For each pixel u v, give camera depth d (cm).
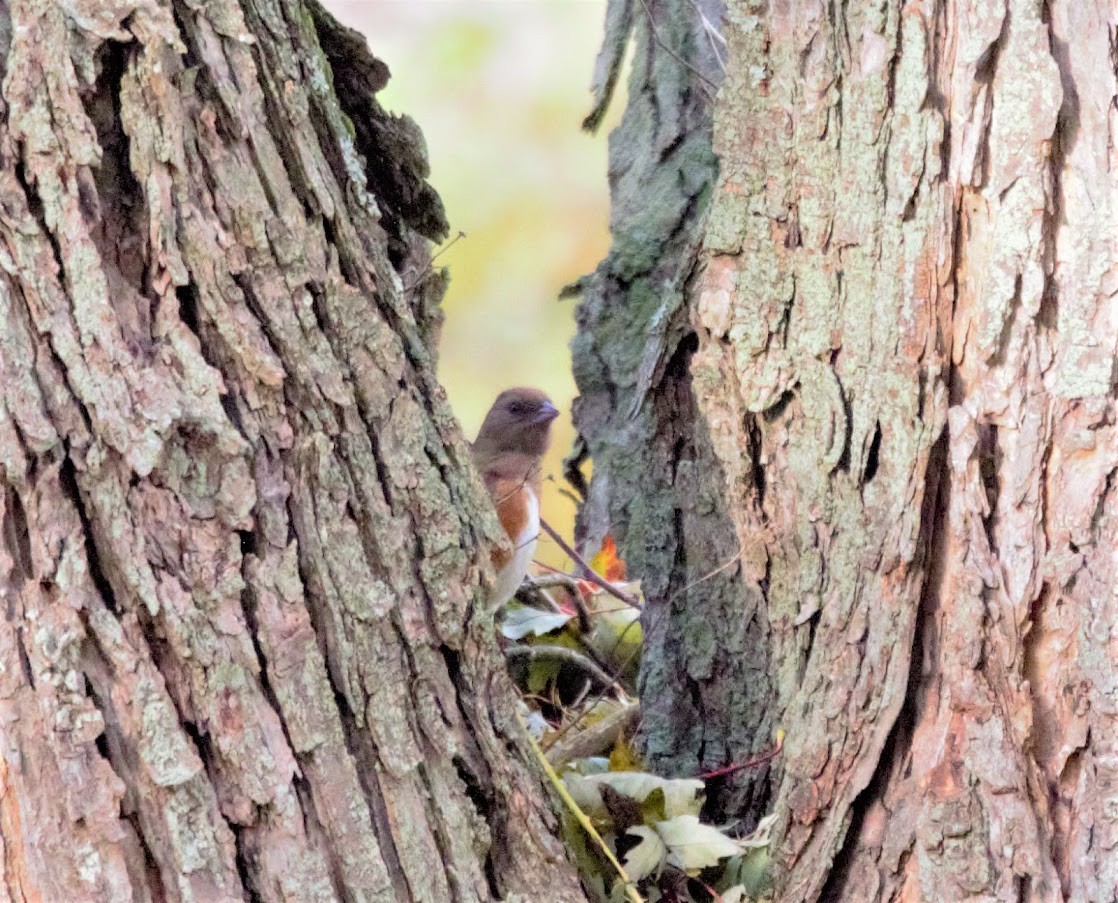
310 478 646
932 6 652
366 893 630
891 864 652
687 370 661
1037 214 651
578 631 673
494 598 670
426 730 649
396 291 652
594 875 654
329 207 649
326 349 649
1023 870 650
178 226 619
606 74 676
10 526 593
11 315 593
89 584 598
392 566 649
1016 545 651
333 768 633
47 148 597
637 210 676
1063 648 651
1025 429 651
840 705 652
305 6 655
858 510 653
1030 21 651
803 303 654
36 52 599
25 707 587
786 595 655
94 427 598
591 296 677
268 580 628
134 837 597
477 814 650
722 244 654
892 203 652
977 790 651
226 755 612
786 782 654
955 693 651
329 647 643
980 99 651
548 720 671
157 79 611
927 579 652
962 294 652
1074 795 651
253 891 614
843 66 653
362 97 658
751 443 655
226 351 629
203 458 620
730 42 654
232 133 638
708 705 659
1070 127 651
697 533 660
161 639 608
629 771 660
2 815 592
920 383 652
